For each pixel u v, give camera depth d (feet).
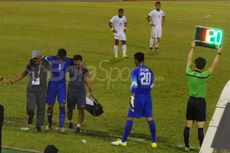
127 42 295.48
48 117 146.10
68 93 145.89
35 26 350.23
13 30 331.36
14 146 123.95
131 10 446.60
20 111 169.07
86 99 147.95
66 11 427.74
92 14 415.23
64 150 122.31
